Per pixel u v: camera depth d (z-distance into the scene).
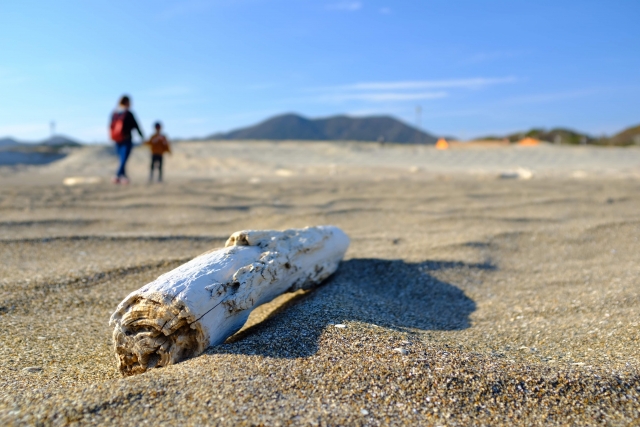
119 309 2.10
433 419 1.61
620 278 3.20
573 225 4.71
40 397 1.68
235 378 1.75
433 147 25.14
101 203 6.31
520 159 18.50
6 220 4.98
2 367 2.07
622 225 4.46
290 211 5.92
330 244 3.22
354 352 1.98
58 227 4.89
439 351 2.04
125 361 2.09
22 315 2.71
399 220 5.48
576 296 2.99
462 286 3.38
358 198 6.91
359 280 3.39
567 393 1.76
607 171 12.04
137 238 4.29
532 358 2.15
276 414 1.55
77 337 2.50
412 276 3.48
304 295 3.02
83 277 3.24
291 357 1.94
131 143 9.06
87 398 1.61
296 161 18.14
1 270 3.43
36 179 10.84
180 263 3.50
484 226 4.89
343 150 21.81
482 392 1.75
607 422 1.62
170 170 14.49
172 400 1.60
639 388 1.78
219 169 14.82
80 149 20.12
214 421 1.50
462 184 8.61
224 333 2.21
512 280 3.46
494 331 2.60
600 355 2.11
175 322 2.02
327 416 1.56
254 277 2.36
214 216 5.68
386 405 1.66
